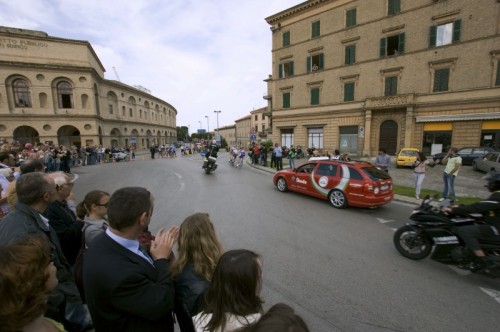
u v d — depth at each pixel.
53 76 34.56
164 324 1.76
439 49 21.30
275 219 6.99
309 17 28.11
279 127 32.19
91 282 1.55
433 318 3.11
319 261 4.59
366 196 7.55
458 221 4.17
